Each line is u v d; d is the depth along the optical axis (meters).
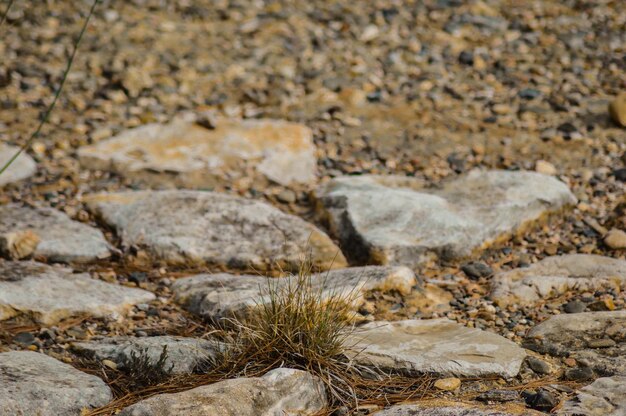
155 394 13.35
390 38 28.28
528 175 20.44
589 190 20.67
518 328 15.47
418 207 18.94
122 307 16.16
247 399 12.53
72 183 20.98
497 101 24.72
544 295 16.55
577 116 23.77
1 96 24.56
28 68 25.94
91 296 16.27
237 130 23.30
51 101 24.53
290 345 13.83
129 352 14.28
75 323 15.62
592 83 25.58
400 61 26.98
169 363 13.95
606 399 12.80
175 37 28.12
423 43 28.02
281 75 26.16
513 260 18.14
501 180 20.28
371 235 18.16
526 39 28.16
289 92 25.31
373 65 26.78
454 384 13.59
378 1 30.64
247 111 24.44
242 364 13.85
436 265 17.97
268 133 23.17
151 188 20.92
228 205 19.48
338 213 19.19
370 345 14.45
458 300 16.62
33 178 21.12
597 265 17.39
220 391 12.55
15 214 19.28
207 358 14.16
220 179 21.39
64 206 19.97
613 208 19.92
